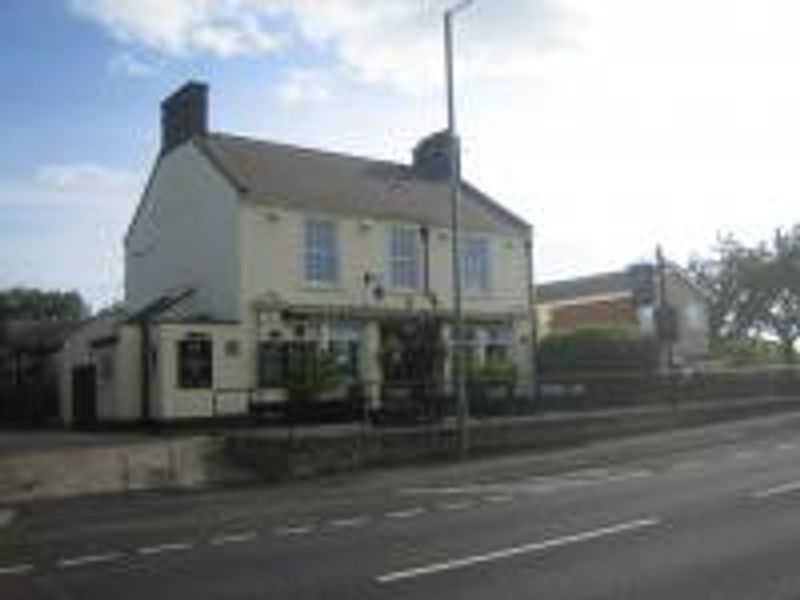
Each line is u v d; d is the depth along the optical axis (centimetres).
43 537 1730
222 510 2016
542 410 3731
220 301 3712
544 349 4425
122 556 1480
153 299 4091
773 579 1179
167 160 4041
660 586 1159
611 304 6162
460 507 1894
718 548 1370
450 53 3112
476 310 4166
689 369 4384
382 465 2878
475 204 4328
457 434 3053
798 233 6322
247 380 3578
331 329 3781
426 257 4047
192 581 1273
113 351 3631
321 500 2136
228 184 3703
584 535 1502
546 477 2412
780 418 3806
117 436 3159
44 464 2459
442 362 3981
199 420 3466
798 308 6272
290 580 1255
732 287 6362
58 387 4116
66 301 7469
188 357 3478
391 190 4169
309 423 3447
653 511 1719
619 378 3962
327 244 3812
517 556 1354
